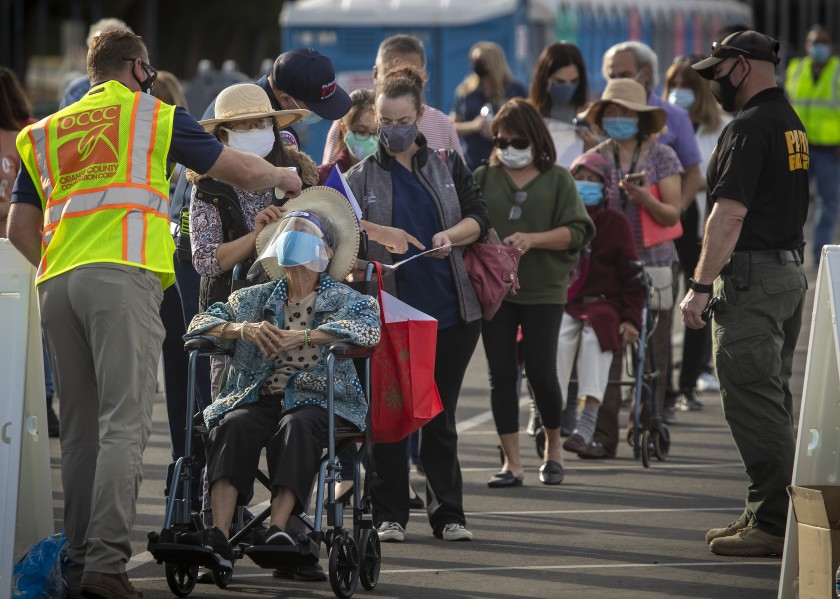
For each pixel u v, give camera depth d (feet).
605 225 94.27
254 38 534.37
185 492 59.72
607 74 106.52
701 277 68.95
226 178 61.26
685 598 61.98
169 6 495.82
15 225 61.11
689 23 334.44
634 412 92.38
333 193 64.90
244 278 66.59
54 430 102.94
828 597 55.83
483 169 88.58
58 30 470.39
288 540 57.98
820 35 190.39
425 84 75.05
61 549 61.00
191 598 62.08
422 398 65.72
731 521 77.61
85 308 58.65
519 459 87.71
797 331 71.46
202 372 72.59
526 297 85.40
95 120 60.03
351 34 225.56
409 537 74.54
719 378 70.08
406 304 68.13
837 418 62.39
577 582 64.80
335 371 63.00
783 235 69.15
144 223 59.47
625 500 83.25
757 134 68.33
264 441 61.93
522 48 231.30
